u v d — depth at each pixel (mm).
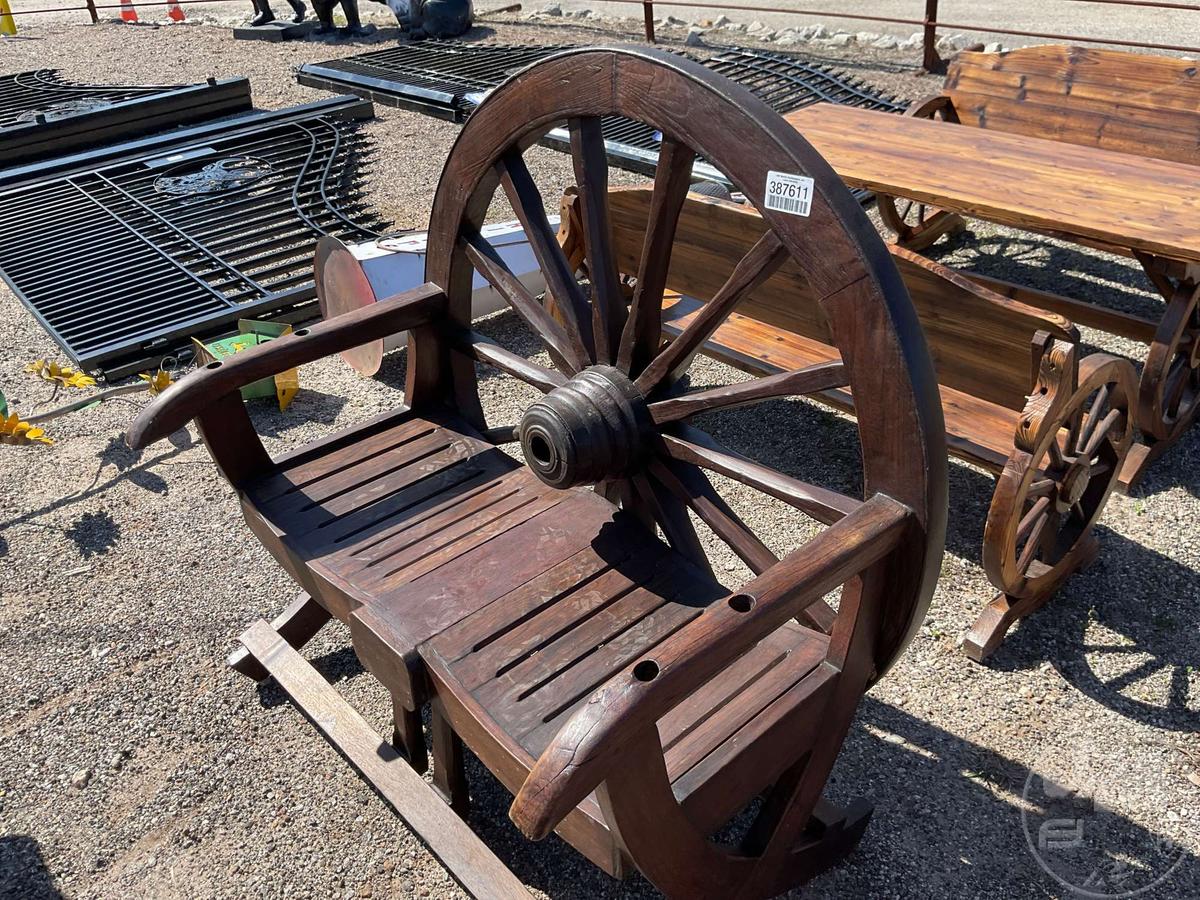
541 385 2348
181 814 2439
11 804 2479
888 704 2645
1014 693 2652
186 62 10148
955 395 2996
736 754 1711
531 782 1343
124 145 7027
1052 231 3201
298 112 7531
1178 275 3061
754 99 1710
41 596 3145
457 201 2344
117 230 5660
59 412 3746
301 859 2318
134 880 2289
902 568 1791
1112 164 3639
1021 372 2662
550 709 1786
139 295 4863
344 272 3959
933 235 5121
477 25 10688
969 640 2746
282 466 2467
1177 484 3410
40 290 4965
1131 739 2504
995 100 4867
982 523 3281
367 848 2336
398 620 1978
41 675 2848
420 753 2434
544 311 2324
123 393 3936
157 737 2648
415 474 2443
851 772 2457
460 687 1829
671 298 3803
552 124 2062
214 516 3498
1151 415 3270
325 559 2164
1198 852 2234
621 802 1478
